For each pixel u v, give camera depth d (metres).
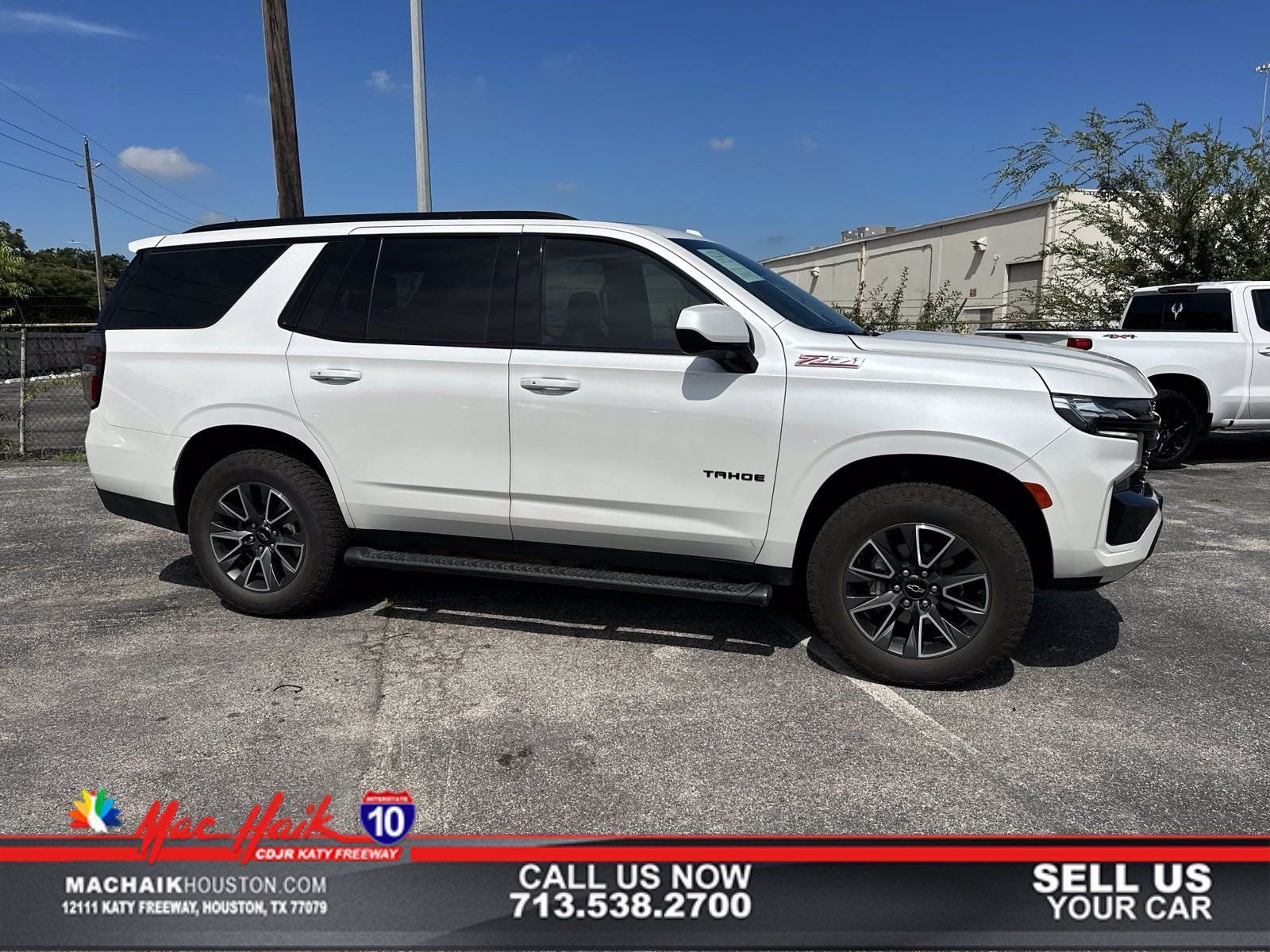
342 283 3.98
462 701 3.34
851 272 27.80
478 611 4.34
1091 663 3.75
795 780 2.79
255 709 3.25
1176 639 4.04
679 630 4.09
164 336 4.20
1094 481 3.18
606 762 2.89
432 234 3.92
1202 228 12.10
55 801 2.64
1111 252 13.36
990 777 2.81
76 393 12.20
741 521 3.50
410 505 3.90
